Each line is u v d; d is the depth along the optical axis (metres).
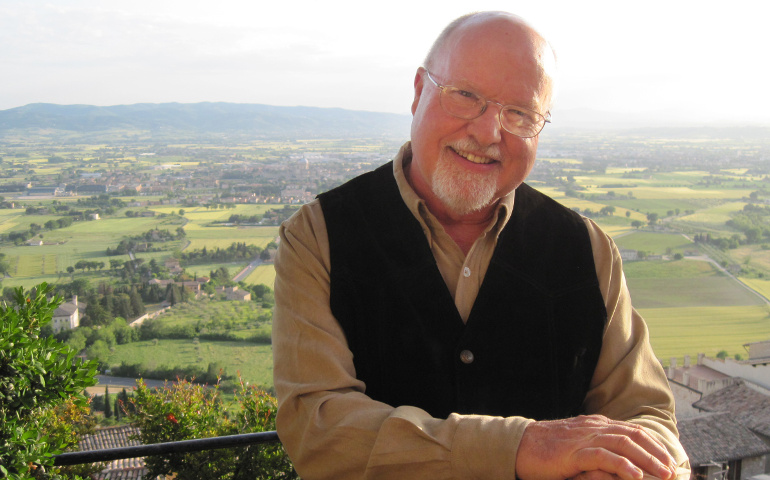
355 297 1.12
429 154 1.14
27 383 2.37
